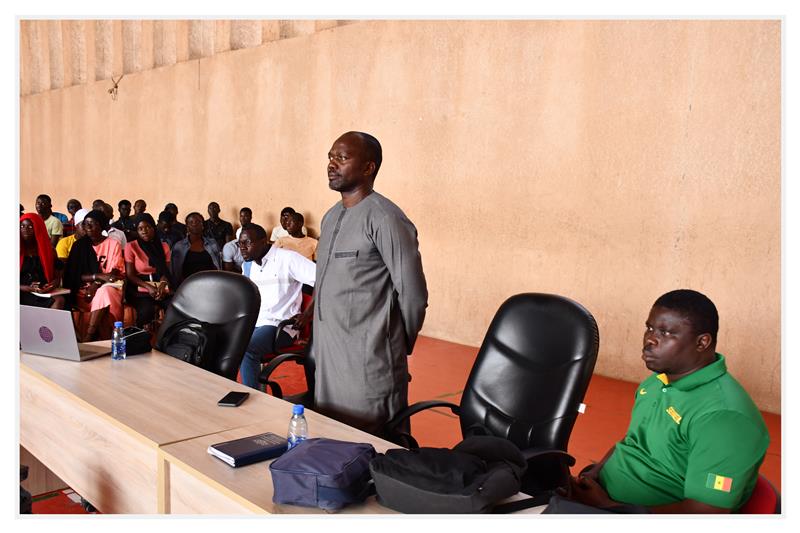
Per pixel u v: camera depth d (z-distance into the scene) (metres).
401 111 6.73
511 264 5.84
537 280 5.64
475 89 6.04
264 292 3.92
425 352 5.92
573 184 5.36
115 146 11.86
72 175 13.24
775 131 4.27
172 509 1.88
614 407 4.41
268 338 3.75
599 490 1.91
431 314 6.55
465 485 1.48
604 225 5.18
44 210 7.27
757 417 1.61
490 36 5.88
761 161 4.34
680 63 4.70
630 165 5.00
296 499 1.55
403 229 2.52
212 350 3.00
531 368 2.30
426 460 1.54
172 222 8.60
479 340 6.13
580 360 2.21
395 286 2.54
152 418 2.14
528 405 2.27
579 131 5.30
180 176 10.30
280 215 8.01
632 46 4.95
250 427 2.09
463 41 6.11
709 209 4.59
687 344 1.70
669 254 4.81
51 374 2.60
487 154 5.97
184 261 6.75
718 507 1.56
